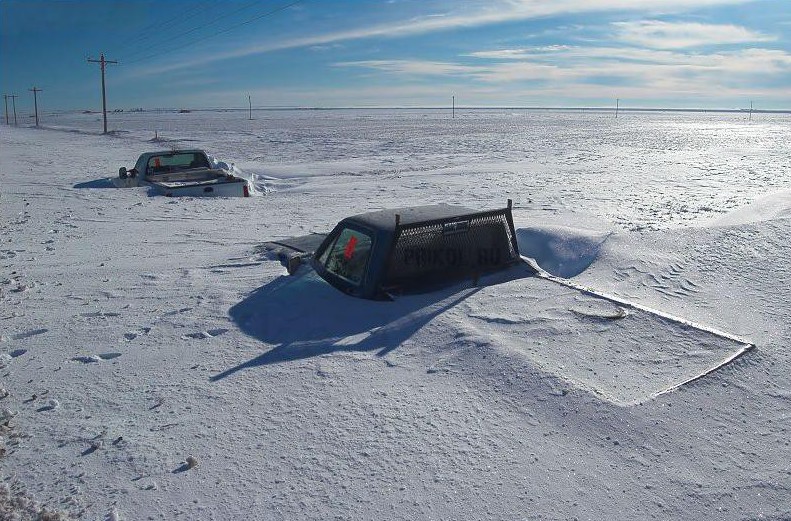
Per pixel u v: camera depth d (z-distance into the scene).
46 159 32.94
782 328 5.68
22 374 5.36
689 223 11.13
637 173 22.38
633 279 7.05
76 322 6.66
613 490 3.63
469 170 25.06
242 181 18.08
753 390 4.69
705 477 3.74
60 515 3.42
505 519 3.40
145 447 4.14
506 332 5.67
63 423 4.50
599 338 5.50
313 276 7.45
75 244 11.13
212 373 5.28
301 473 3.83
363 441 4.17
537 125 97.75
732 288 6.67
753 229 8.11
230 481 3.77
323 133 67.94
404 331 5.88
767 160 27.97
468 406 4.58
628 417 4.32
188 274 8.64
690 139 51.44
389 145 45.03
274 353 5.64
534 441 4.12
